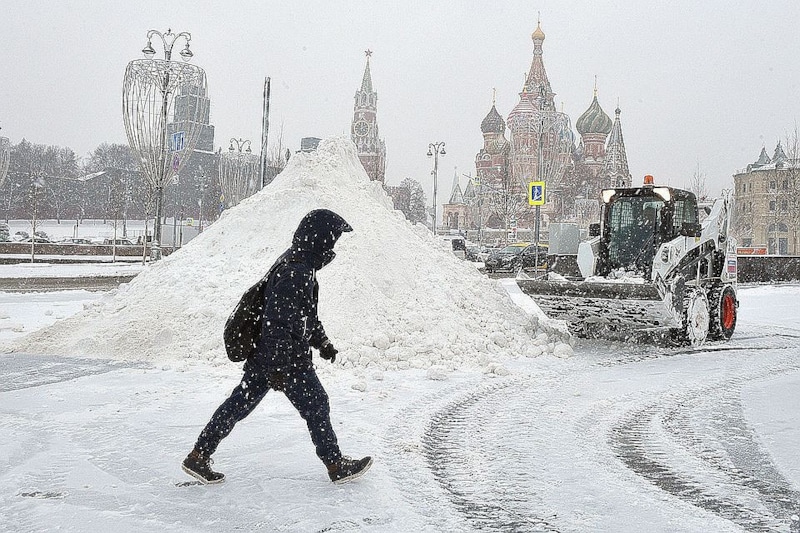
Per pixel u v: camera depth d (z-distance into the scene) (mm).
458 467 5141
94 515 3977
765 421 6695
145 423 6051
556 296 11562
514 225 84750
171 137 20109
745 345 12250
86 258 42000
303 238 4605
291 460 5043
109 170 120000
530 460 5348
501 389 8062
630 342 12273
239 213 11812
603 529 3975
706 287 12758
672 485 4801
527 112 106938
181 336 9453
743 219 94312
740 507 4363
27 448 5309
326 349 4805
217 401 6906
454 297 10930
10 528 3779
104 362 8984
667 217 11453
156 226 21391
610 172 111812
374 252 10758
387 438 5766
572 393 7953
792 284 32031
